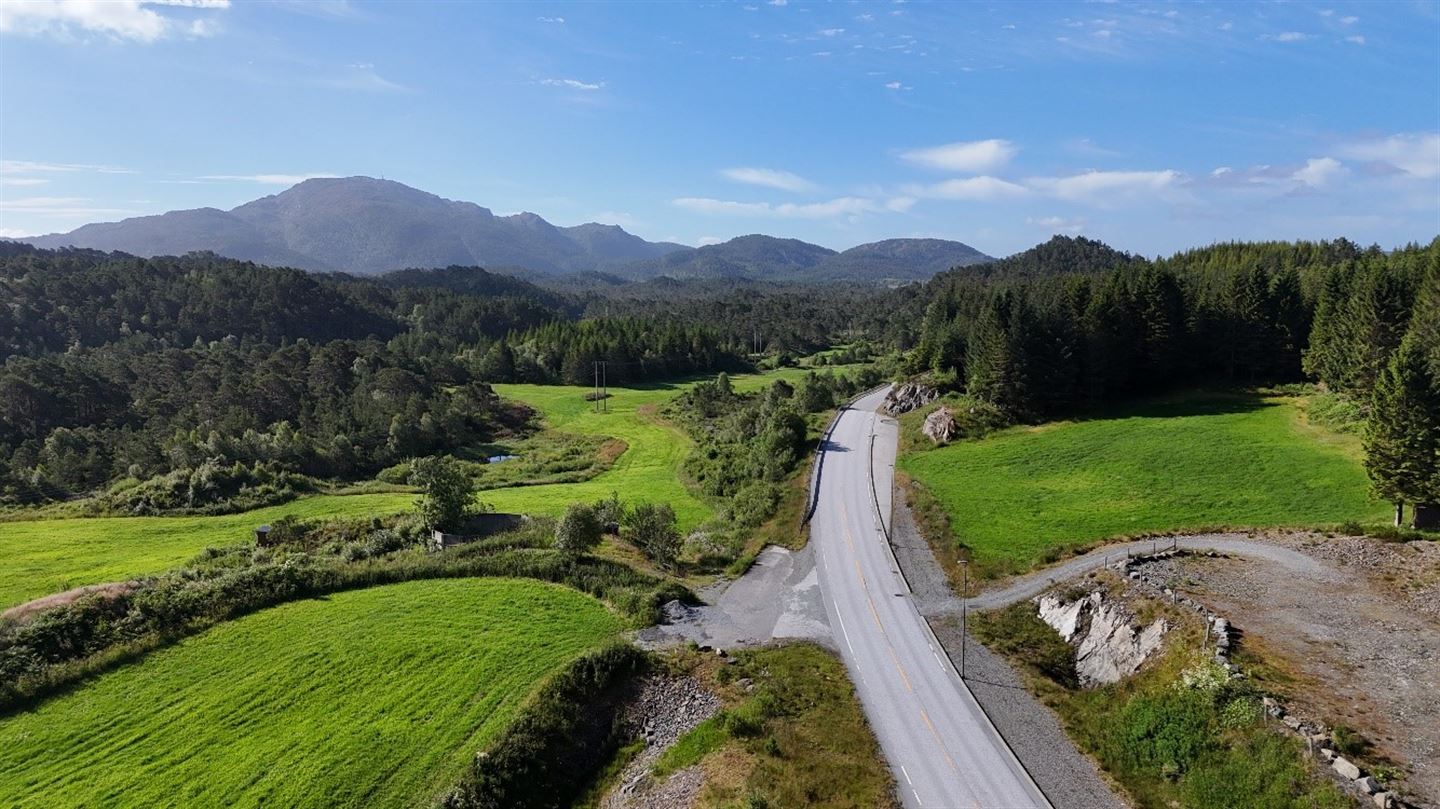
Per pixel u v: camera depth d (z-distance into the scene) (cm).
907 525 6425
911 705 3900
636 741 3806
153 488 8181
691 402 13788
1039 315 9575
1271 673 3519
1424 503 5191
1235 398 9569
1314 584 4491
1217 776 3036
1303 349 10056
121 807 3166
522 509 7819
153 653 4381
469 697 3925
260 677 4112
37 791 3266
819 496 7144
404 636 4541
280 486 8612
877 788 3241
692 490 8694
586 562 5650
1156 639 4028
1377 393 5466
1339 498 6056
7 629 4359
